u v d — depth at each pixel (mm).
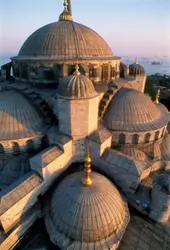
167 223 20531
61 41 28156
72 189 17922
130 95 27406
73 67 26922
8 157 24641
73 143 23047
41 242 18531
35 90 27703
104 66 30000
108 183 19250
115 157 22641
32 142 24531
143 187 21594
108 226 16547
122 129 25312
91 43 29688
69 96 20062
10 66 36688
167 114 31297
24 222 18688
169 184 18266
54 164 21297
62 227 16906
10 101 25344
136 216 21078
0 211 16703
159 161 27156
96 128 24000
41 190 20641
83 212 16422
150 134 26203
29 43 30703
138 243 18547
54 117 26266
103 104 26766
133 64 45531
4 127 23297
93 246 16016
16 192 18219
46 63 27016
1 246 17000
